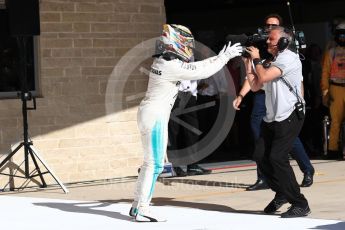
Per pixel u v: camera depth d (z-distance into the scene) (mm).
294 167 18969
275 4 30188
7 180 16844
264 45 13148
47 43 17234
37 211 14203
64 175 17500
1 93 17047
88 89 17703
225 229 12141
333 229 11883
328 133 20484
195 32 26531
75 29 17516
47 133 17297
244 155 22031
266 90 12867
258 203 14469
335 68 19938
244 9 31188
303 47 14539
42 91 17266
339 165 19219
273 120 12742
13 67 17156
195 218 13125
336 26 20219
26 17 15953
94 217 13477
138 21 18250
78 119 17609
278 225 12328
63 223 13016
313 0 28969
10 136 16922
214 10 31766
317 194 15070
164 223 12750
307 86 22047
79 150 17641
